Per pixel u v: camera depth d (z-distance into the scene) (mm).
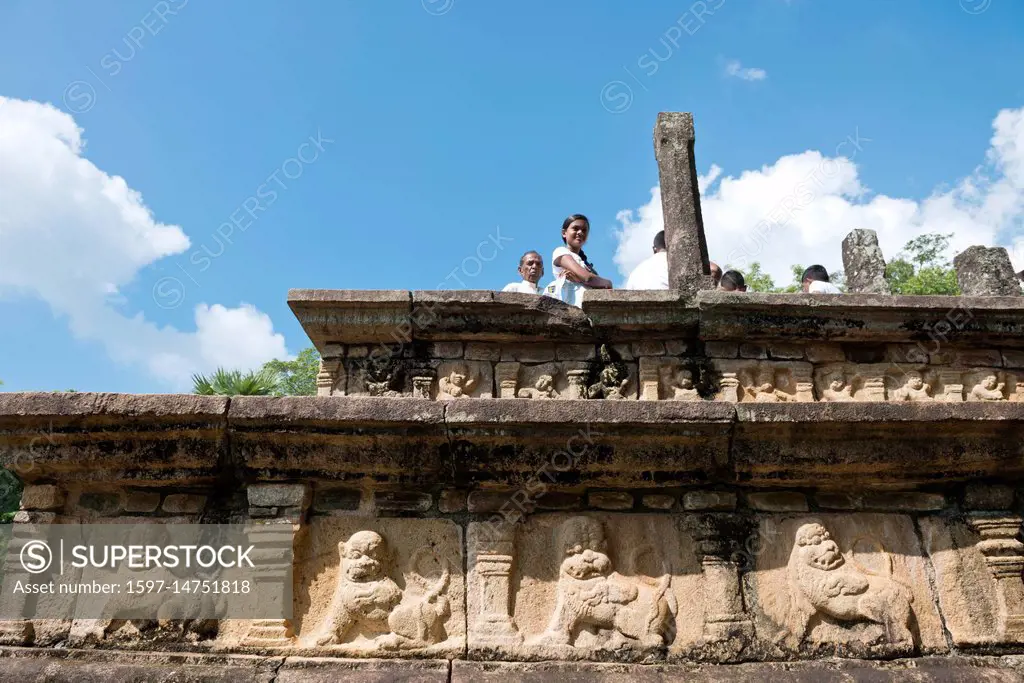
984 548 4152
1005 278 6594
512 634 3871
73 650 3781
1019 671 3822
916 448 4074
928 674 3748
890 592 3992
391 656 3799
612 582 3980
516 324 5246
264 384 14359
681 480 4129
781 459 4055
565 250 6656
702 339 5293
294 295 5152
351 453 3988
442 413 3865
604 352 5320
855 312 5148
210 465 4016
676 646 3873
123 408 3830
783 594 4027
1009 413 3990
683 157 5715
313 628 3896
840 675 3723
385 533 4082
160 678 3553
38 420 3852
